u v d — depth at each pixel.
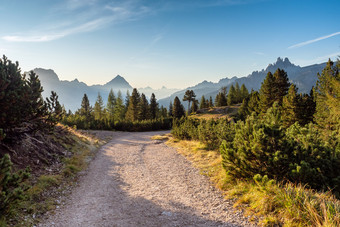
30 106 8.42
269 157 6.25
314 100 24.09
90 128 47.59
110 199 6.79
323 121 15.73
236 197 6.19
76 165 10.81
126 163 12.65
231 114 68.69
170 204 6.17
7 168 4.46
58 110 10.38
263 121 7.59
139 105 74.00
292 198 4.89
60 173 9.02
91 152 15.59
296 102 23.45
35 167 8.77
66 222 5.16
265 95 37.22
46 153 10.56
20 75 8.62
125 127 50.53
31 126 9.88
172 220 5.13
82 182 8.68
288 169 6.13
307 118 23.55
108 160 13.53
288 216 4.57
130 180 9.11
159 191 7.45
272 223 4.52
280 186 5.82
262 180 5.79
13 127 8.00
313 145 6.54
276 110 8.41
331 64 17.16
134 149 18.61
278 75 37.78
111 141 25.80
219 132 14.36
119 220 5.24
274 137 6.43
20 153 8.80
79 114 73.81
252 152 6.59
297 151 6.46
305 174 5.66
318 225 3.99
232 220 4.88
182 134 23.81
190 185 7.90
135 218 5.34
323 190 5.46
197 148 15.35
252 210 5.23
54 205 6.14
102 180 9.09
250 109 45.72
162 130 56.09
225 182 7.50
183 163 11.93
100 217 5.44
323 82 17.44
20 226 4.74
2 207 4.43
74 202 6.54
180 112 84.62
